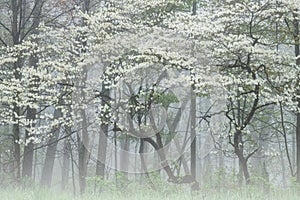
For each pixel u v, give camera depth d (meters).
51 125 19.55
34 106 19.88
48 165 26.73
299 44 19.12
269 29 19.70
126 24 19.64
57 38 21.25
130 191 13.62
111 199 10.28
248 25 18.97
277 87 18.55
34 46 20.92
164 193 12.45
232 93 18.59
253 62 18.66
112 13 20.00
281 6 17.83
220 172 16.67
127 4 20.94
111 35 19.66
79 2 24.03
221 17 18.77
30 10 27.23
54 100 19.80
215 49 17.17
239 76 18.09
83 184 19.91
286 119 26.53
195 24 17.67
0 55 23.12
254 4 17.98
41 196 9.55
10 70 22.69
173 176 16.92
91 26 20.09
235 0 18.62
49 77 19.73
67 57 20.55
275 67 18.83
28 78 20.77
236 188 13.64
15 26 22.75
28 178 18.94
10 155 25.06
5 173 20.03
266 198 10.65
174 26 18.08
